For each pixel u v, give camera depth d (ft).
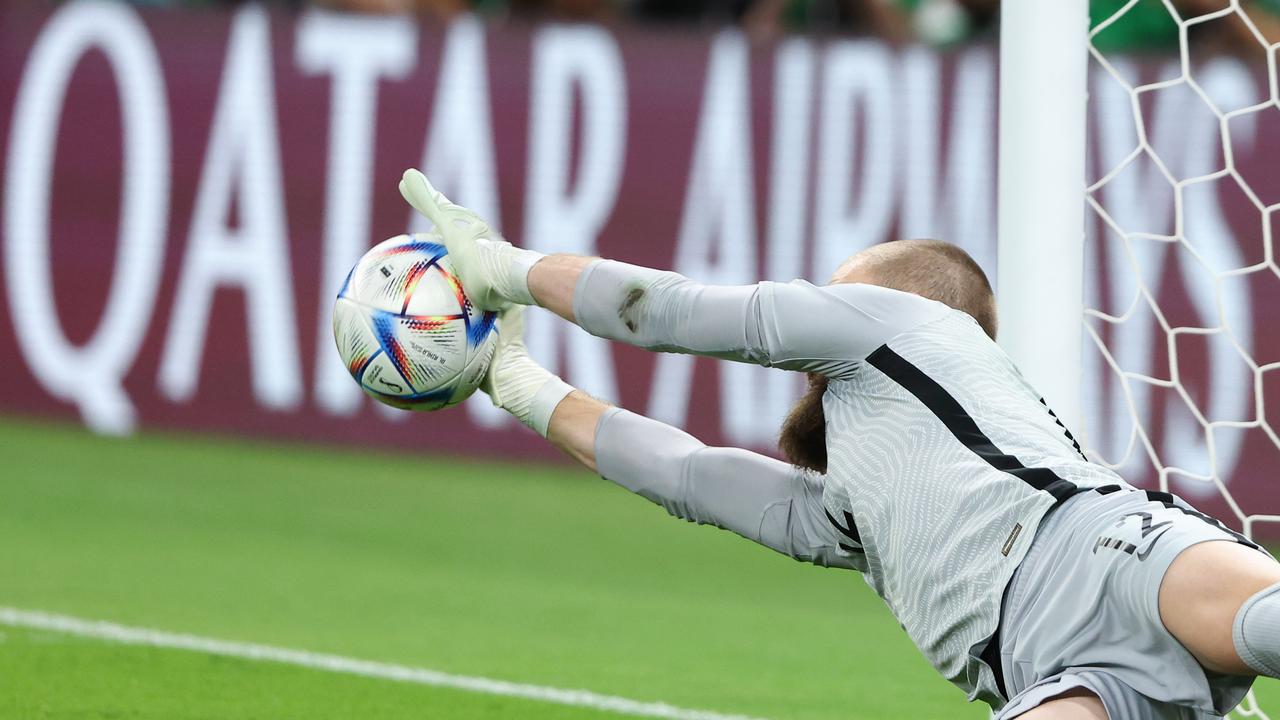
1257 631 24.50
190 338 98.48
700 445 33.81
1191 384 92.32
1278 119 93.25
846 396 30.04
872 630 64.23
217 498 86.43
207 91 97.96
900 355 29.48
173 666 50.37
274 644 54.85
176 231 98.17
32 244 98.02
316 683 48.83
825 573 79.15
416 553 77.20
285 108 98.07
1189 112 92.99
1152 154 44.68
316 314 98.53
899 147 99.04
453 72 98.37
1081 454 29.96
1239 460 92.07
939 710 48.78
